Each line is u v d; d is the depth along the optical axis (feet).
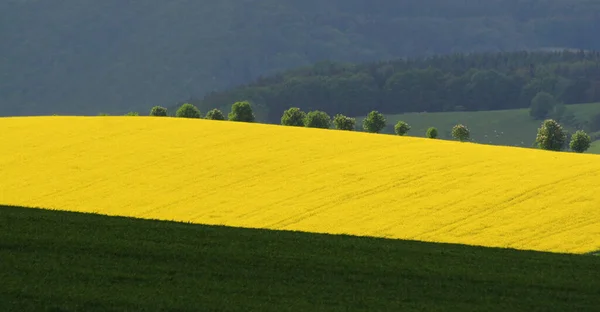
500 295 123.65
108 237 141.08
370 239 159.84
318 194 271.08
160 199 269.23
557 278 133.69
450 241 224.33
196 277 123.24
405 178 287.69
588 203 256.52
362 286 124.06
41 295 111.34
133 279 120.47
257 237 151.02
